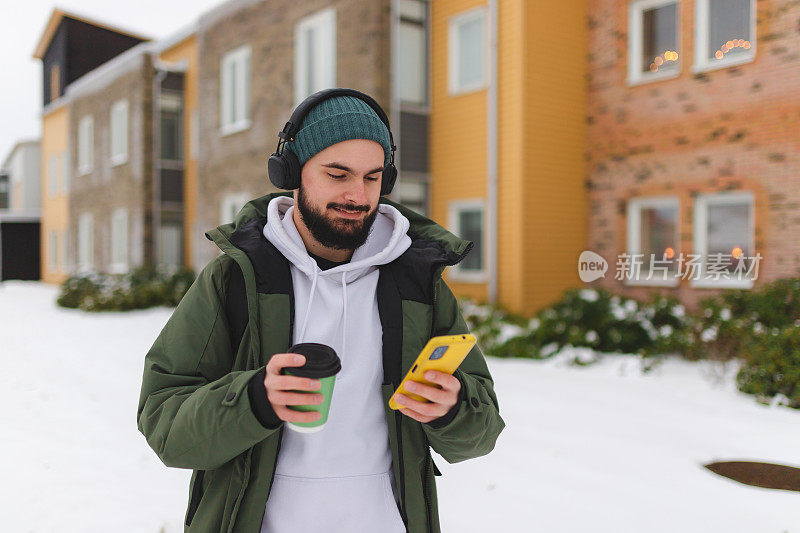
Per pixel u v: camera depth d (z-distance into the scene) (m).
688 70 10.28
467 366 1.55
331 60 12.56
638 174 11.08
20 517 3.78
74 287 17.98
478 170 11.98
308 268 1.44
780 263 9.13
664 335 8.25
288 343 1.41
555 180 11.52
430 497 1.52
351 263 1.47
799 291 7.52
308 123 1.36
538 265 11.30
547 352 8.80
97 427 5.73
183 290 17.12
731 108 9.73
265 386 1.15
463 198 12.28
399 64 12.45
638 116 11.07
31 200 33.16
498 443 5.06
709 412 5.98
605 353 8.70
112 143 22.39
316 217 1.38
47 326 13.48
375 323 1.50
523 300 11.06
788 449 4.91
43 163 30.23
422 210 12.85
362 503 1.42
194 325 1.39
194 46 20.16
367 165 1.36
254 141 14.66
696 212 10.29
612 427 5.50
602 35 11.65
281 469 1.42
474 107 12.05
